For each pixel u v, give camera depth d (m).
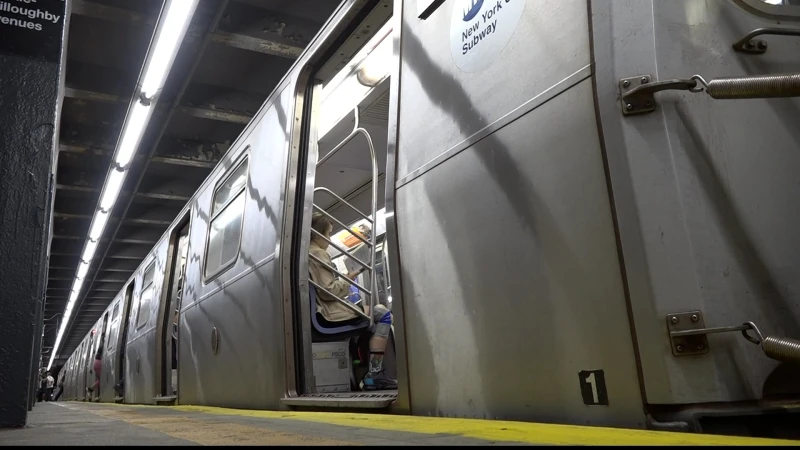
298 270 3.77
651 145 1.68
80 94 7.88
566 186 1.84
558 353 1.81
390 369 4.76
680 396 1.51
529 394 1.90
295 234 3.83
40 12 2.61
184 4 5.20
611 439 1.24
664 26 1.77
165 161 9.75
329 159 5.34
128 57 7.82
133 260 16.84
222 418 2.70
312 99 4.03
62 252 14.77
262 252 4.10
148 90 6.73
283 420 2.29
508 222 2.03
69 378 20.12
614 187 1.68
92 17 6.87
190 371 5.64
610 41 1.78
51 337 30.08
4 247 2.35
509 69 2.11
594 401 1.69
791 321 1.64
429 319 2.36
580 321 1.75
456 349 2.21
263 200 4.25
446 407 2.24
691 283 1.58
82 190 11.05
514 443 1.20
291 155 3.90
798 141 1.81
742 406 1.52
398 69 2.74
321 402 3.13
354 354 4.55
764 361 1.57
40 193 2.45
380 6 3.29
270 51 7.23
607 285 1.69
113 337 10.99
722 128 1.73
